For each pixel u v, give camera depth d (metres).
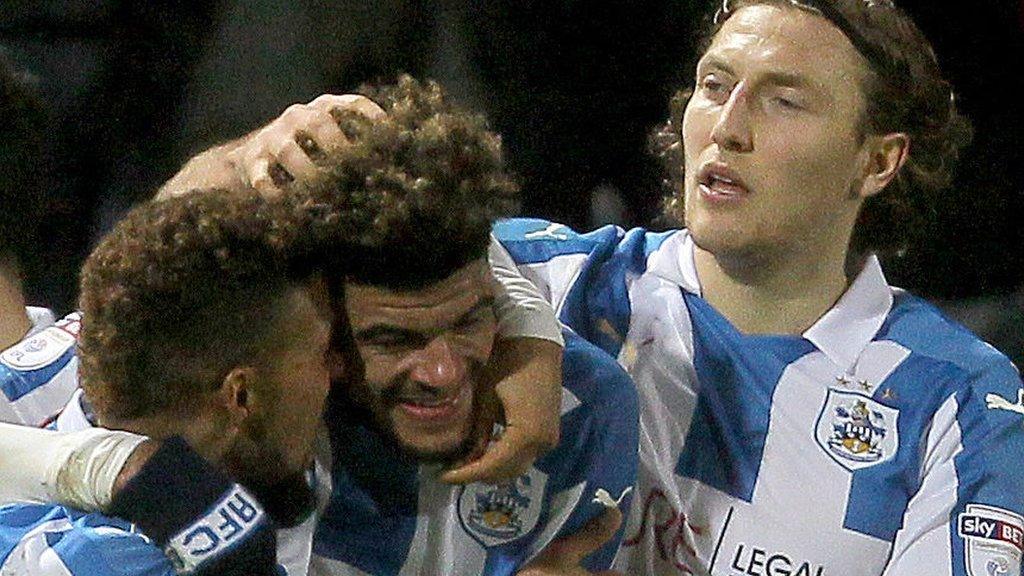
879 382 7.89
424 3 13.13
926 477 7.78
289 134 6.56
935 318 8.16
